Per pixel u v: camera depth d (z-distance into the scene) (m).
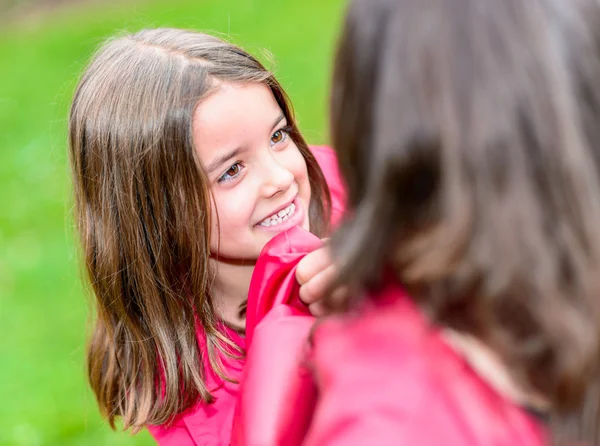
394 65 1.28
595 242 1.24
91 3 11.61
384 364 1.34
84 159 2.34
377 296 1.40
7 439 4.33
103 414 2.61
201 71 2.17
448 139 1.24
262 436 1.68
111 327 2.44
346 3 1.38
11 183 7.07
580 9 1.29
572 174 1.23
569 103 1.24
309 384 1.72
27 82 9.26
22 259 5.99
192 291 2.25
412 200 1.30
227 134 2.13
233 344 2.32
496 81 1.23
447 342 1.34
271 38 8.56
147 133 2.18
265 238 2.23
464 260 1.25
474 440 1.28
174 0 10.72
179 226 2.20
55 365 4.90
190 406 2.31
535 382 1.34
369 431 1.26
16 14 11.66
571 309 1.25
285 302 1.94
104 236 2.35
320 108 6.75
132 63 2.26
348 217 1.41
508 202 1.22
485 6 1.27
